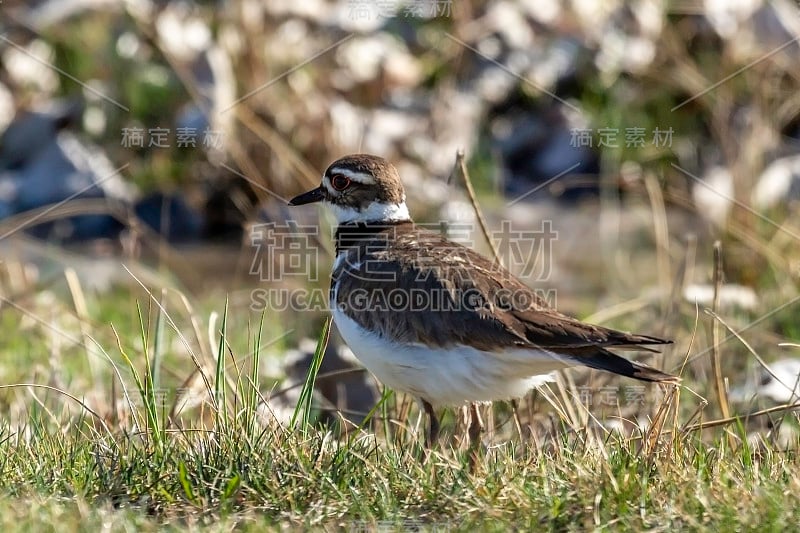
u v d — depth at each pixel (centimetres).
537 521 723
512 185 1805
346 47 1861
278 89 1745
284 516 749
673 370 1078
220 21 1828
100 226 1697
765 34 1822
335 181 998
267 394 1030
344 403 1073
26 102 1858
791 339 1198
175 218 1697
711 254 1499
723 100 1730
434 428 900
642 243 1630
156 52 1819
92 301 1413
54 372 1088
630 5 1909
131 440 855
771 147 1652
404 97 1847
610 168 1781
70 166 1745
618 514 727
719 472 774
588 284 1488
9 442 861
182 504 768
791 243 1441
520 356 830
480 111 1855
